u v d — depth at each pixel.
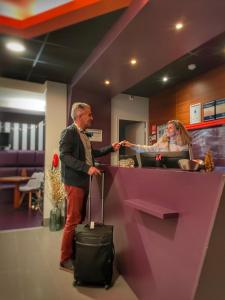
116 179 2.56
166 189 1.68
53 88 4.70
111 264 2.27
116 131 5.44
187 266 1.39
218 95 3.85
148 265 1.86
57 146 4.65
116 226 2.56
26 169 7.15
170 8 2.12
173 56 3.12
